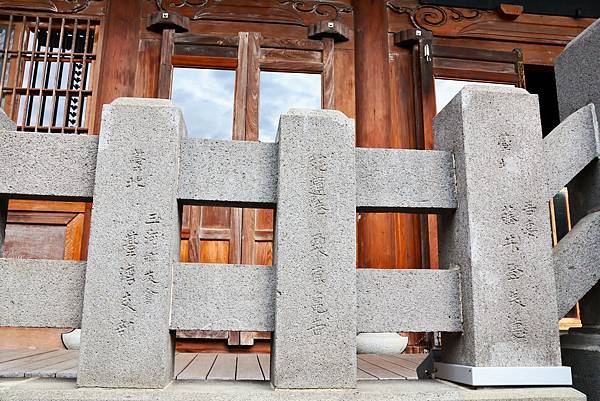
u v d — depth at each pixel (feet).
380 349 16.37
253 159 7.74
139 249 7.16
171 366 7.48
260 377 10.12
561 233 19.61
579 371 8.45
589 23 21.98
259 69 19.83
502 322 7.45
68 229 18.13
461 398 6.98
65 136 7.63
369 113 19.74
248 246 18.35
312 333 7.14
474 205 7.72
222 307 7.30
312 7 20.80
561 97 10.10
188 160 7.63
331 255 7.36
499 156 7.91
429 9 21.30
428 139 19.66
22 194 7.53
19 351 15.52
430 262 19.07
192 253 18.13
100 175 7.31
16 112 18.60
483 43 21.35
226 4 20.47
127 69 19.43
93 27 19.89
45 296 7.28
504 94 8.13
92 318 7.00
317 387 7.04
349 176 7.59
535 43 21.65
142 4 20.18
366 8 20.75
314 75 20.33
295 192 7.45
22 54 19.06
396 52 20.93
